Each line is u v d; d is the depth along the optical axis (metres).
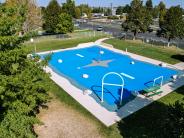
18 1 42.06
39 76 15.16
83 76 30.44
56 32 59.59
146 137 16.53
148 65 36.25
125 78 30.81
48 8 59.50
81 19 113.69
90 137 16.61
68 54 41.84
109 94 24.84
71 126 17.91
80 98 23.25
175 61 38.00
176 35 46.69
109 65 36.31
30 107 13.43
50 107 20.86
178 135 10.87
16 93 11.96
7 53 11.39
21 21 13.23
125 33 64.19
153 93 24.41
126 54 42.06
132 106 21.73
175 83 28.33
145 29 53.62
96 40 53.06
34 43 48.31
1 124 11.79
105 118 19.28
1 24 11.61
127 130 17.50
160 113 20.17
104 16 136.38
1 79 10.81
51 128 17.53
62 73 31.88
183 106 11.54
